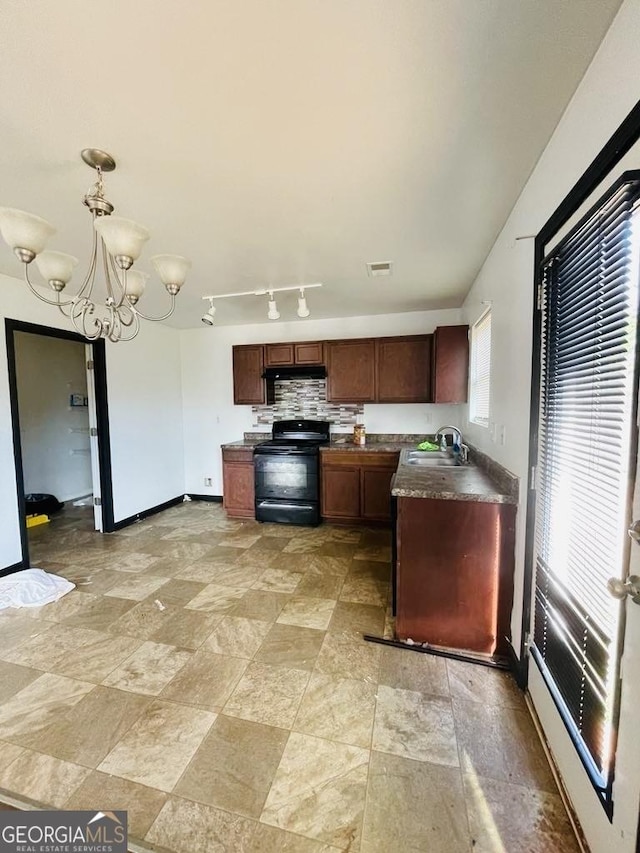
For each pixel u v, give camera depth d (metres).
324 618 2.30
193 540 3.66
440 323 4.17
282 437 4.63
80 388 5.41
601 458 1.05
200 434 5.12
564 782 1.26
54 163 1.52
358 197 1.81
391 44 1.02
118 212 1.93
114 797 1.26
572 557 1.24
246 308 3.96
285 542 3.59
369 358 4.16
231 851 1.11
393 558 2.29
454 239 2.29
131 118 1.27
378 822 1.18
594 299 1.09
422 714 1.59
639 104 0.86
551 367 1.43
